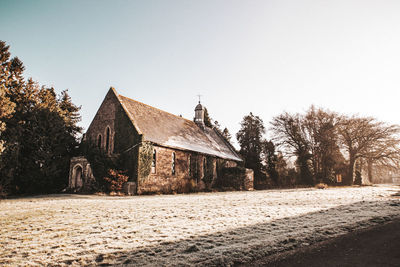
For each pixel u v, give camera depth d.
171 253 4.50
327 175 38.50
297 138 39.59
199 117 37.38
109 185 19.42
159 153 21.75
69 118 27.58
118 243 5.26
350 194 16.72
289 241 5.04
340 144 37.97
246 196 16.36
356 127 37.25
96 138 24.19
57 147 22.95
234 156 35.72
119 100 23.14
